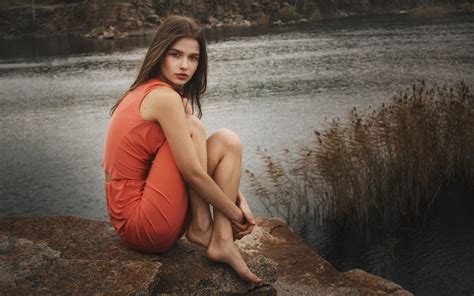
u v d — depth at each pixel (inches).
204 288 93.9
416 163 293.1
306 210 290.7
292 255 158.6
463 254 238.1
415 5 2517.2
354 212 283.3
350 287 139.3
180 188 91.6
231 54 1154.7
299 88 703.1
